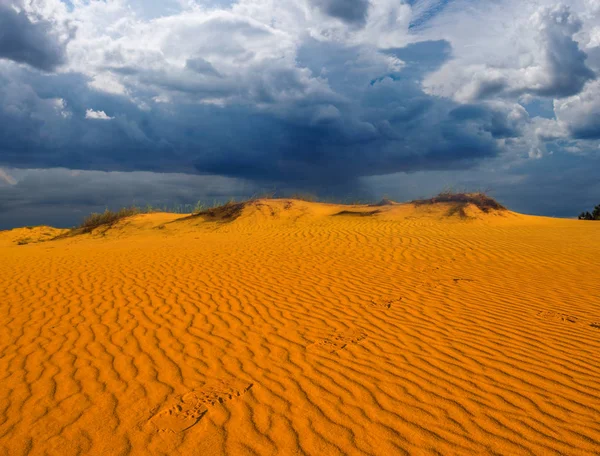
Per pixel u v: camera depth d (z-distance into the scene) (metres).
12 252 16.58
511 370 4.86
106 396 4.43
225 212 24.64
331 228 19.39
